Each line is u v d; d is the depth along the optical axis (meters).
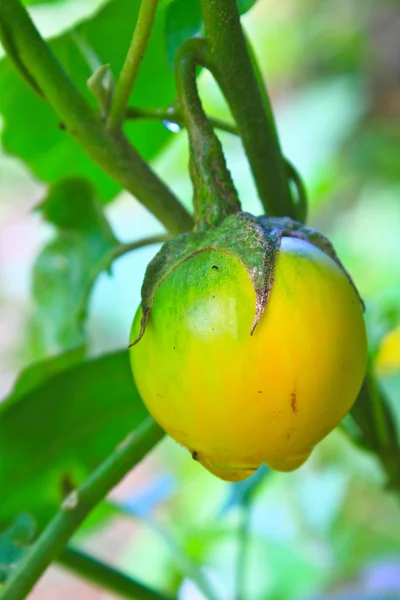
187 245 0.28
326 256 0.28
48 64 0.31
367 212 0.94
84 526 0.44
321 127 1.04
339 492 0.64
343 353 0.27
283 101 1.19
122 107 0.31
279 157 0.31
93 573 0.37
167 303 0.27
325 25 1.22
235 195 0.29
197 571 0.43
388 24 1.16
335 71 1.19
